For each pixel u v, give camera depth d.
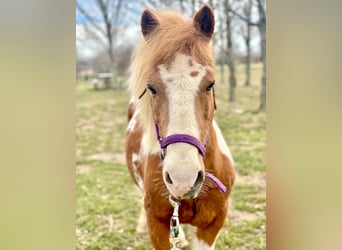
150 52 1.53
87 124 7.22
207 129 1.51
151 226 1.84
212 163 1.74
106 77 12.41
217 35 8.73
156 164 1.75
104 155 5.34
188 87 1.40
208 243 1.86
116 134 6.50
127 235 3.03
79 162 4.98
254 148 5.14
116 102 9.51
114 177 4.40
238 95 9.30
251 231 2.99
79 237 2.98
